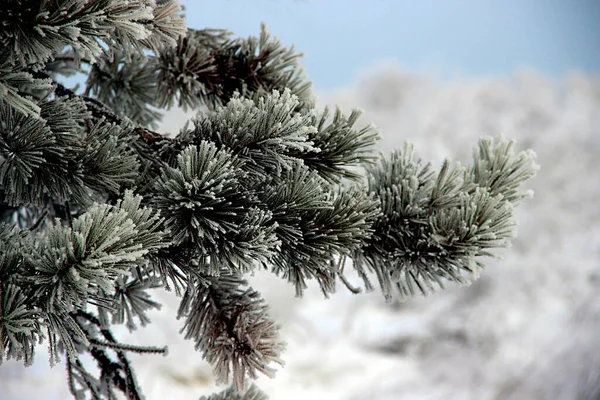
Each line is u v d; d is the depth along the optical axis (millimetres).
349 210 1265
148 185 1268
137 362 6090
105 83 1443
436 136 14773
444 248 1284
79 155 1253
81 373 1370
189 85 1388
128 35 1244
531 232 11445
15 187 1250
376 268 1305
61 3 1180
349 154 1304
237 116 1258
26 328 1122
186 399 5719
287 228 1245
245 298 1323
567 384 7152
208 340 1310
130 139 1294
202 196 1214
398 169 1322
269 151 1254
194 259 1249
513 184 1324
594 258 10688
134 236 1162
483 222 1286
